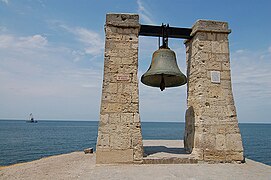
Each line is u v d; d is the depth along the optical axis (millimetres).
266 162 15195
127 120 6273
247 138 38375
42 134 46969
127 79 6512
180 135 39562
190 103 7367
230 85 6828
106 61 6559
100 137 6109
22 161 15797
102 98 6344
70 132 57188
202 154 6258
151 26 7160
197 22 6977
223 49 7004
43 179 5797
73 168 6855
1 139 33594
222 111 6605
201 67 6805
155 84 7512
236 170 5414
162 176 4781
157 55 6781
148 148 8219
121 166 5766
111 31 6715
